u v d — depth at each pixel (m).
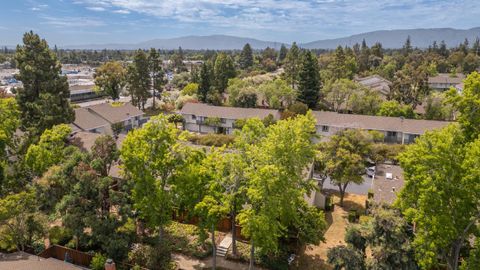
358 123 55.78
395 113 61.69
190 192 23.86
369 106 66.75
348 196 38.03
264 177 20.48
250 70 136.12
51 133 34.00
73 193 24.72
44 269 20.11
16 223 24.88
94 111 58.81
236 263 25.78
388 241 19.92
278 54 189.88
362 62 131.12
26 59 45.00
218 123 63.94
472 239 22.22
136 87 82.81
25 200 25.02
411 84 71.25
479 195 17.52
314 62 75.12
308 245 26.70
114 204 25.17
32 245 26.19
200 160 25.36
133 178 24.89
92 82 126.81
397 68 128.00
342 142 34.09
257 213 22.05
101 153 26.89
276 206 20.72
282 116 61.47
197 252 26.69
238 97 75.38
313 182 26.64
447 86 98.06
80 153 27.44
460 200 18.17
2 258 22.52
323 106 74.94
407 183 19.64
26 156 32.81
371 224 20.91
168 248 24.97
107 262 22.59
